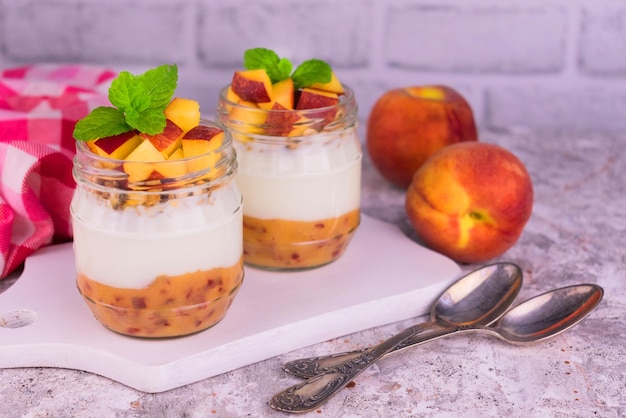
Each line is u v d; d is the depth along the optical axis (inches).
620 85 39.1
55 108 33.9
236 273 26.7
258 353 26.7
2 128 31.5
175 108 26.1
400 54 38.8
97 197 25.7
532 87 39.2
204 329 26.7
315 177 28.4
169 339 26.4
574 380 26.1
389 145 33.6
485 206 29.4
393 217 33.0
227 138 26.3
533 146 37.6
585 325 28.0
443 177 29.7
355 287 28.5
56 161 30.1
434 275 29.1
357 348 27.3
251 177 28.5
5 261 29.3
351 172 29.1
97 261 25.8
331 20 38.4
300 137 28.2
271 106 28.4
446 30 38.5
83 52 38.7
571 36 38.5
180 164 25.2
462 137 33.4
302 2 38.2
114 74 36.2
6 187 29.8
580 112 39.5
